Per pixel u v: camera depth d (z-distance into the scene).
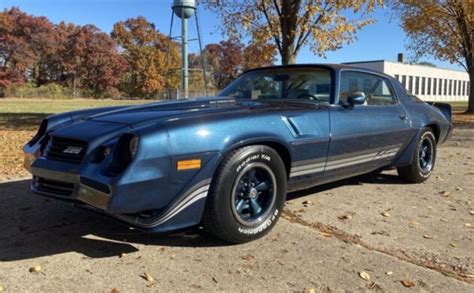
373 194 5.37
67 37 78.12
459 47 23.33
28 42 72.50
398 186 5.80
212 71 94.69
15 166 7.11
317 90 4.64
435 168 7.16
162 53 81.94
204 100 4.43
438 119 6.11
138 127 3.32
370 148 4.87
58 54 76.56
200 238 3.81
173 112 3.67
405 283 3.06
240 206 3.66
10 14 71.69
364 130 4.71
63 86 76.62
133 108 4.04
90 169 3.19
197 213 3.43
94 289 2.91
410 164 5.75
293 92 4.74
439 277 3.17
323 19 13.20
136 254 3.47
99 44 77.38
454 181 6.19
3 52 69.12
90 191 3.15
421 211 4.73
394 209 4.78
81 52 76.19
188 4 30.08
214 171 3.45
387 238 3.91
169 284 2.99
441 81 63.44
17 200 4.91
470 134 12.61
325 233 3.99
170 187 3.23
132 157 3.09
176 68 81.56
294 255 3.49
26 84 73.31
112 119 3.64
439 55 23.77
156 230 3.31
